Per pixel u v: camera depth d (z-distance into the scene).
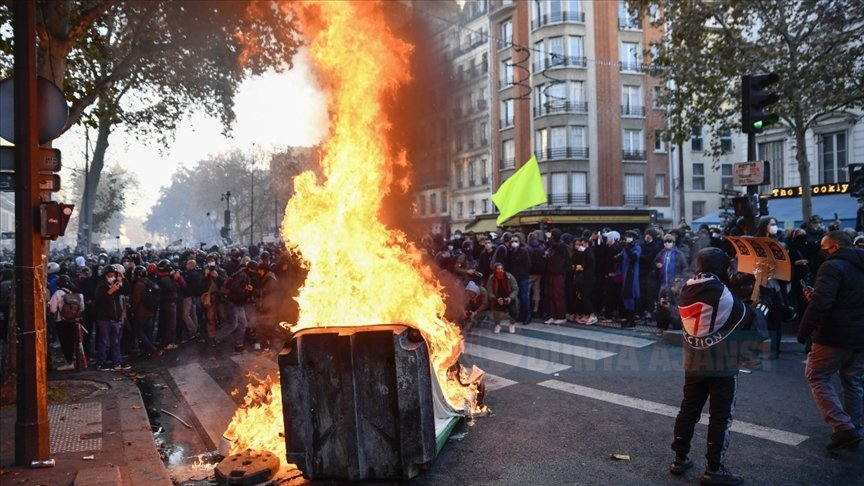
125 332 10.59
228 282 10.20
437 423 4.86
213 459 5.07
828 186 21.19
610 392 6.52
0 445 5.22
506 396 6.49
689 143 36.47
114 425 5.80
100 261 15.19
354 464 4.04
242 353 9.73
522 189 14.38
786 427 5.18
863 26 15.12
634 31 35.72
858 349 4.60
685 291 4.30
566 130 34.78
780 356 7.86
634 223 35.34
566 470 4.42
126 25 12.00
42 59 6.73
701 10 16.67
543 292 11.91
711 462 4.10
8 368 6.56
